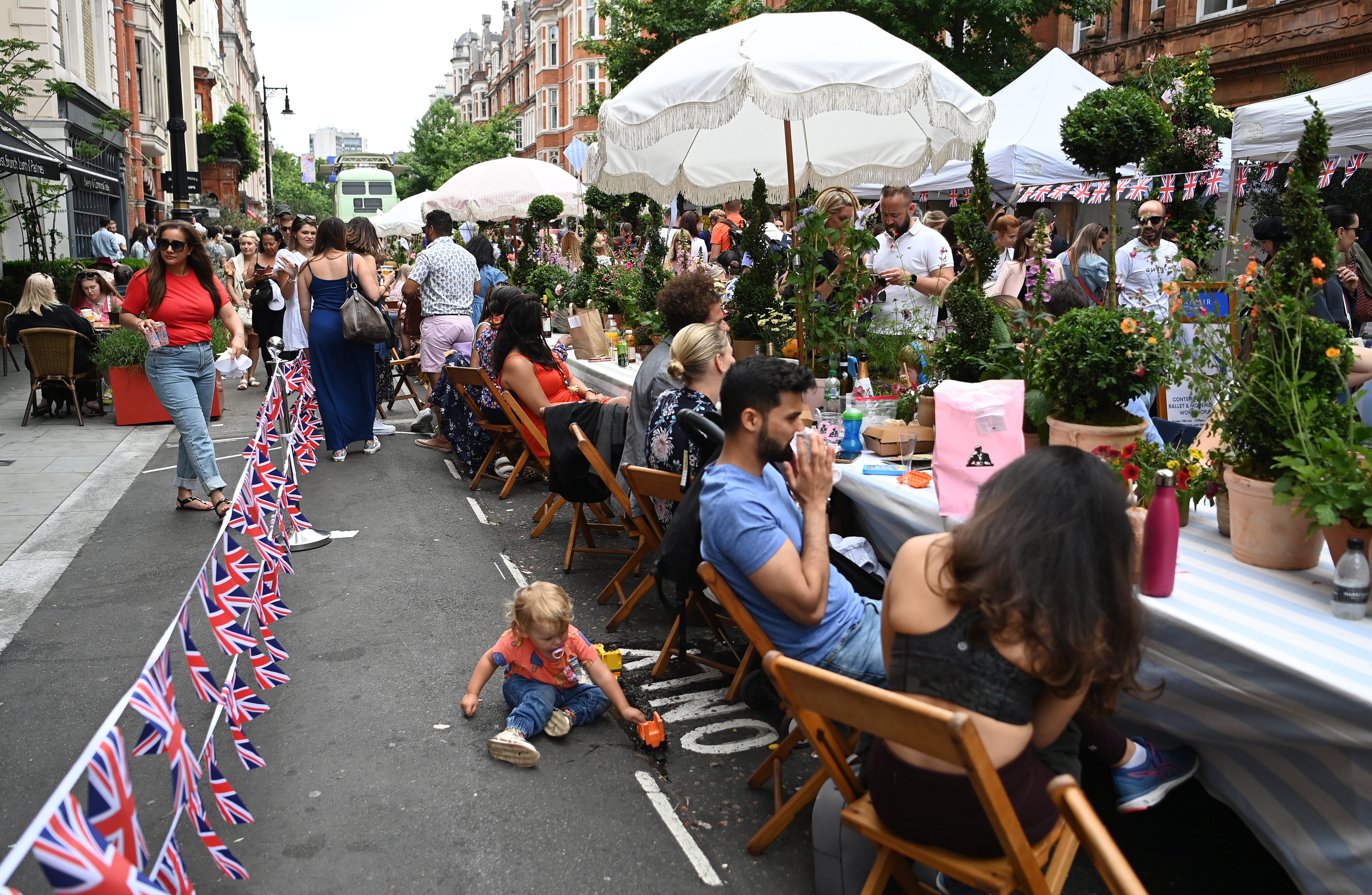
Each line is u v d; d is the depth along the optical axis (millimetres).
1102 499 2043
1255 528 2949
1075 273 7113
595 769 3465
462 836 3045
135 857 1848
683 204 14258
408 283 9055
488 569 5586
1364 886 2260
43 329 9266
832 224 6055
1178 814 3148
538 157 57344
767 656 2289
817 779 2871
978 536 2068
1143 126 4656
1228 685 2461
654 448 4379
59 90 16328
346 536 6129
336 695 4000
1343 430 2855
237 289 13555
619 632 4703
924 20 18750
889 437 4156
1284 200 3080
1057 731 2188
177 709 3871
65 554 5750
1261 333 3029
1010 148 11148
